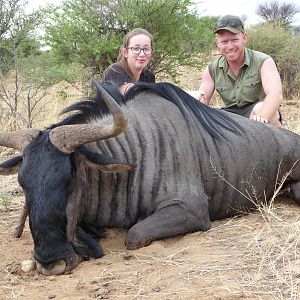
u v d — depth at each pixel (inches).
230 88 132.8
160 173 95.3
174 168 96.3
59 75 209.8
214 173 103.2
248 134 110.4
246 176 108.0
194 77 298.2
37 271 83.0
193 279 76.5
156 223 92.0
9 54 263.0
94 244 89.4
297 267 77.3
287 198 120.5
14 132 88.6
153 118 99.2
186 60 237.8
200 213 96.7
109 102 79.7
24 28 228.5
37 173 80.7
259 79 128.3
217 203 105.3
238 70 129.8
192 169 98.4
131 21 219.5
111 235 97.7
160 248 89.3
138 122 98.2
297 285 71.7
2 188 136.6
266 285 72.7
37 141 84.7
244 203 109.1
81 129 82.7
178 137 98.4
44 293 74.7
